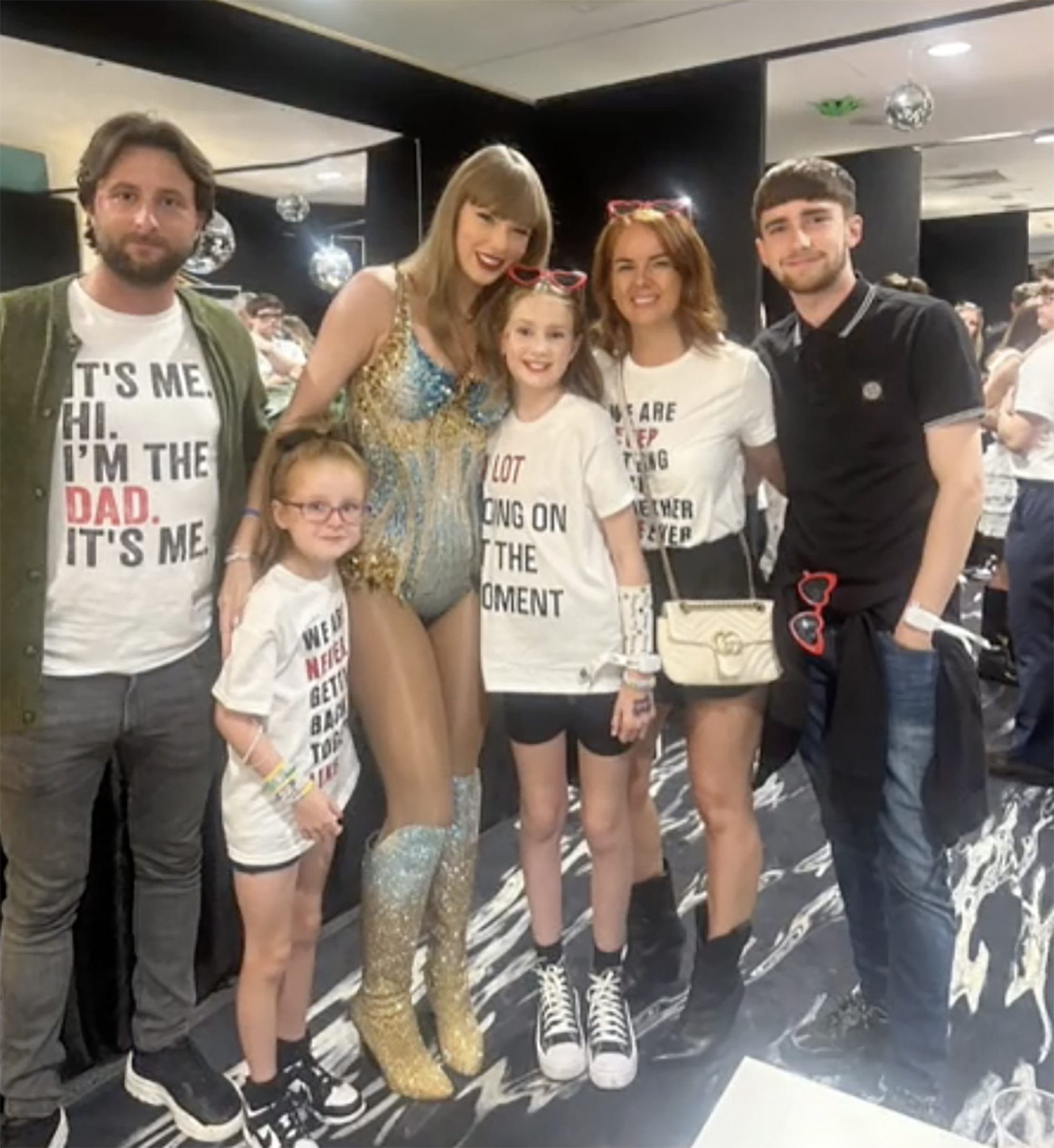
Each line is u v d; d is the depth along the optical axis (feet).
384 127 10.21
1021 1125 3.46
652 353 5.93
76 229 7.82
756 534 9.18
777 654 5.85
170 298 5.30
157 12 8.13
